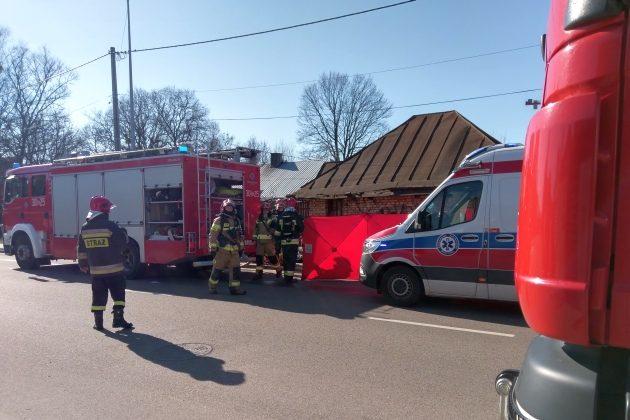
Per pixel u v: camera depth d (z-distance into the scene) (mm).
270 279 12242
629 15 1545
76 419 4145
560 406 1832
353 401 4480
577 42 1668
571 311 1636
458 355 5797
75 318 7742
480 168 7910
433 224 8297
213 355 5816
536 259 1759
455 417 4160
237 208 12648
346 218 11398
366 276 8859
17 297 9555
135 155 12250
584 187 1601
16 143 35406
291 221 11453
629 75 1545
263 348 6090
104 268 6969
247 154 13008
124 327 7070
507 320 7566
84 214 12938
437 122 19438
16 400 4543
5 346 6238
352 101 56750
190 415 4207
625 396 1732
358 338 6523
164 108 57125
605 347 1773
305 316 7840
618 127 1561
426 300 9180
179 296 9711
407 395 4613
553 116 1705
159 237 11664
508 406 2166
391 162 18688
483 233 7828
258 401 4488
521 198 1935
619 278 1570
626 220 1552
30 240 14172
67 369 5367
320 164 40312
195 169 11469
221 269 9922
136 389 4785
